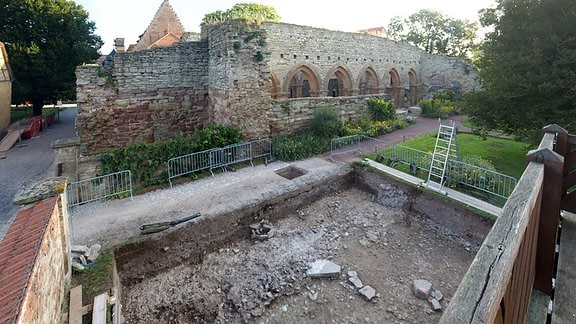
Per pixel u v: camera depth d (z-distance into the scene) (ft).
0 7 74.90
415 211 34.09
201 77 54.70
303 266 26.23
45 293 14.16
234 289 23.94
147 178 36.58
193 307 22.53
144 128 51.03
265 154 45.47
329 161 44.16
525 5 36.47
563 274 11.25
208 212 29.94
